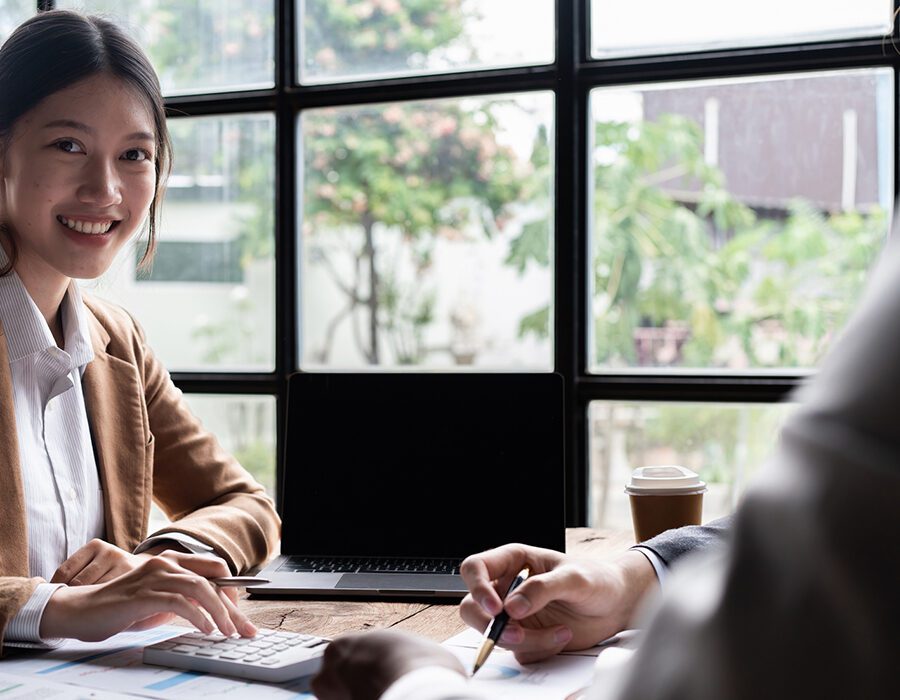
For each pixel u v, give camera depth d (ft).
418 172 17.06
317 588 3.92
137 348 5.19
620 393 6.68
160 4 7.95
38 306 4.59
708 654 1.06
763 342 14.82
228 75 7.84
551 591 2.91
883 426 0.98
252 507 4.86
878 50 6.26
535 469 4.42
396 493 4.49
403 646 2.02
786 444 1.05
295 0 7.48
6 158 4.35
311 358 17.83
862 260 14.25
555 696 2.62
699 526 3.64
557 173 6.72
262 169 10.05
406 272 17.52
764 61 6.40
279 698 2.61
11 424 4.08
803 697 1.00
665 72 6.56
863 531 0.97
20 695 2.63
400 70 7.43
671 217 14.80
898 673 0.97
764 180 14.43
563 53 6.69
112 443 4.75
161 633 3.33
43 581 3.41
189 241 12.23
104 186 4.33
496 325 17.38
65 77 4.25
